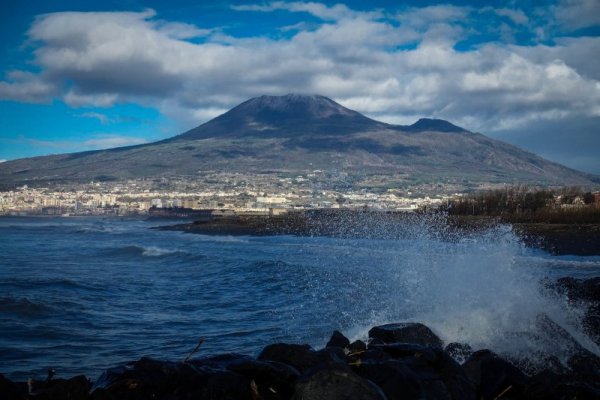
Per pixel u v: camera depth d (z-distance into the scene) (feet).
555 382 29.53
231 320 58.65
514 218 211.00
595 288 49.44
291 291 76.79
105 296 75.56
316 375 25.04
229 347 46.62
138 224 491.31
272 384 27.78
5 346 47.34
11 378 38.65
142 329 54.49
